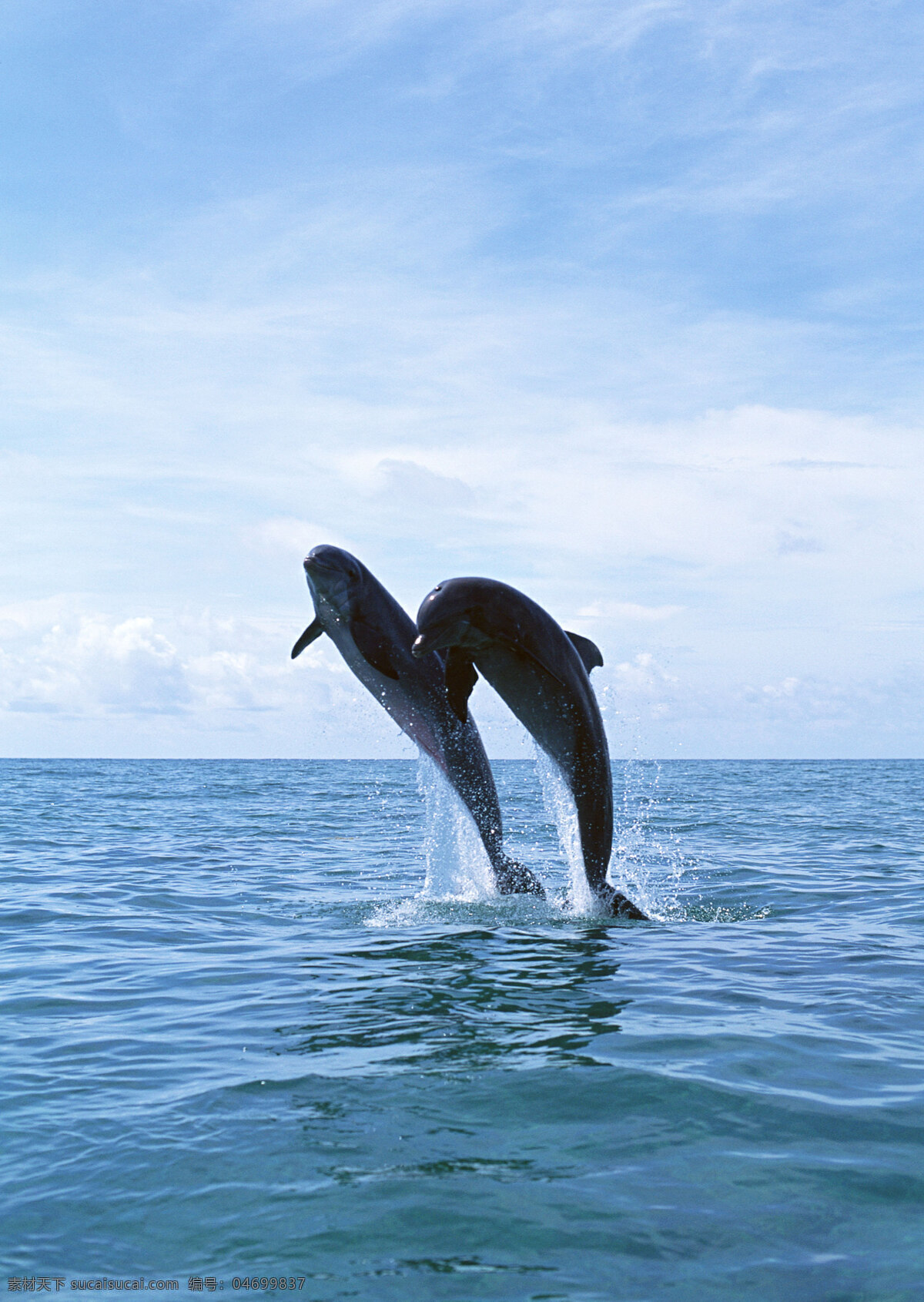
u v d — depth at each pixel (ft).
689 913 36.60
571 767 34.12
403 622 37.32
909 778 202.28
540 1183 13.79
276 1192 13.53
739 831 69.41
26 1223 12.77
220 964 28.19
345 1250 12.08
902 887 42.93
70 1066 19.08
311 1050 19.81
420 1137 15.34
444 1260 11.86
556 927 33.35
